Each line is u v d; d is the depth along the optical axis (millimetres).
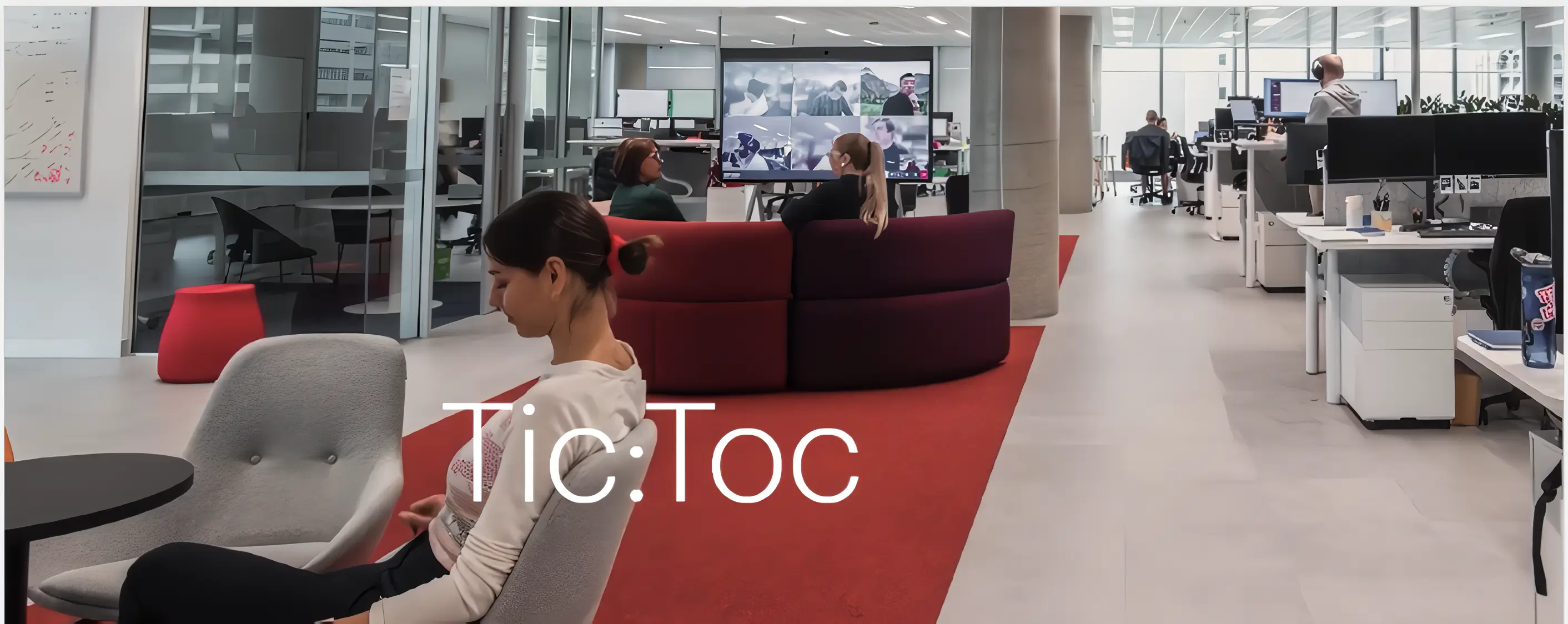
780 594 2697
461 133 7090
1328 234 4672
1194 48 21859
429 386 5164
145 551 2178
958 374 5238
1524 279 2135
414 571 1610
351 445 2312
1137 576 2797
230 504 2264
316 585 1616
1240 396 4773
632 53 21906
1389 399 4137
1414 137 4988
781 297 4992
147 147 6047
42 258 5977
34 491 1752
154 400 4898
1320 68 6324
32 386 5172
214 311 5301
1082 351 5836
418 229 6512
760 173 6418
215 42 6066
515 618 1433
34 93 5922
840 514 3299
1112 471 3711
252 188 6145
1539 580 1996
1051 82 6734
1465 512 3227
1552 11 12133
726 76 6371
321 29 6121
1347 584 2723
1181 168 14719
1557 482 1952
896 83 6285
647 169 5586
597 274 1527
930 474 3701
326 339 2381
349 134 6180
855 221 4953
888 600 2660
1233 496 3420
